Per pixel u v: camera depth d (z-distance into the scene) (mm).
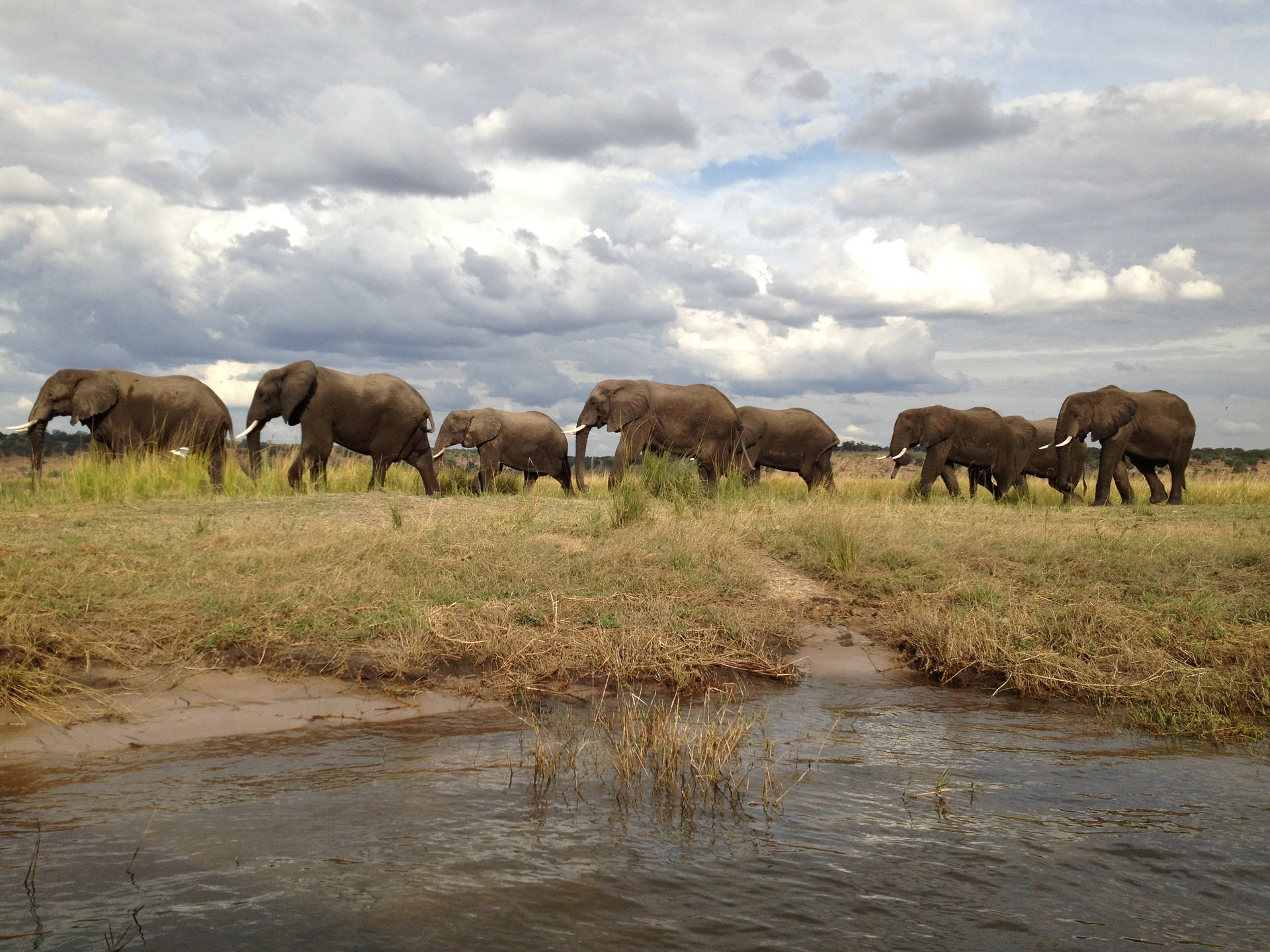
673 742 5020
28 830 3877
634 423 18922
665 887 3480
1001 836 4098
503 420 20109
